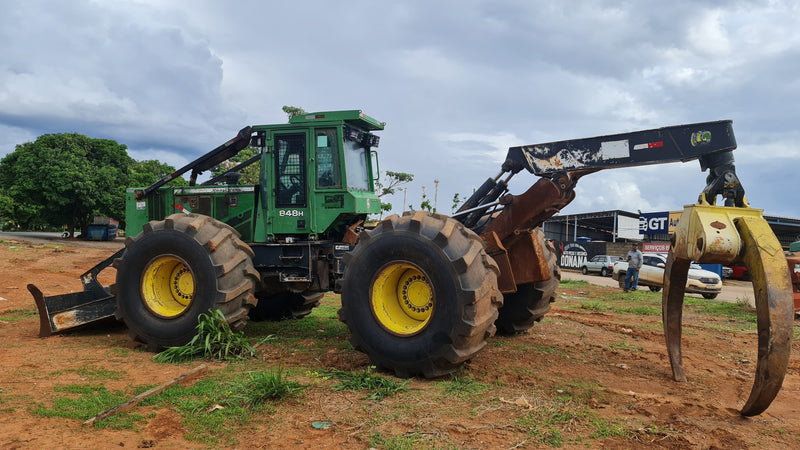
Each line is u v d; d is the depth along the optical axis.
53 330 6.71
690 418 4.08
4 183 42.81
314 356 5.75
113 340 6.63
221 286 5.87
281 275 6.59
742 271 26.94
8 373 4.93
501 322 7.25
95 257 18.98
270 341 6.52
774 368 3.86
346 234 6.74
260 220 6.76
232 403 4.10
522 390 4.67
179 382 4.69
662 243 28.41
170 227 6.08
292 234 6.64
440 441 3.50
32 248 20.72
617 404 4.39
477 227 6.82
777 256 4.05
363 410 4.06
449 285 4.75
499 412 4.08
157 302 6.15
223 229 6.16
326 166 6.45
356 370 5.16
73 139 36.50
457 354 4.75
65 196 34.66
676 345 5.30
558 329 7.91
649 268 17.70
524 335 7.32
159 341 5.95
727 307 11.69
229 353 5.76
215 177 7.80
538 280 6.15
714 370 5.65
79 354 5.80
